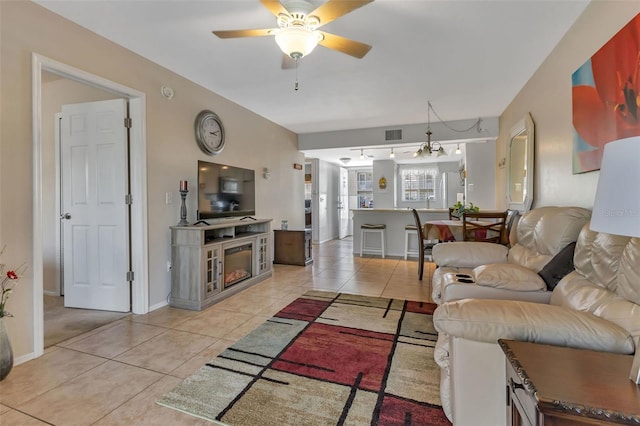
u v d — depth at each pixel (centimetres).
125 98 294
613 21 191
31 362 209
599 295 137
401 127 562
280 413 158
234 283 371
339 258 594
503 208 490
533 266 215
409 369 198
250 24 242
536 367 92
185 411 160
